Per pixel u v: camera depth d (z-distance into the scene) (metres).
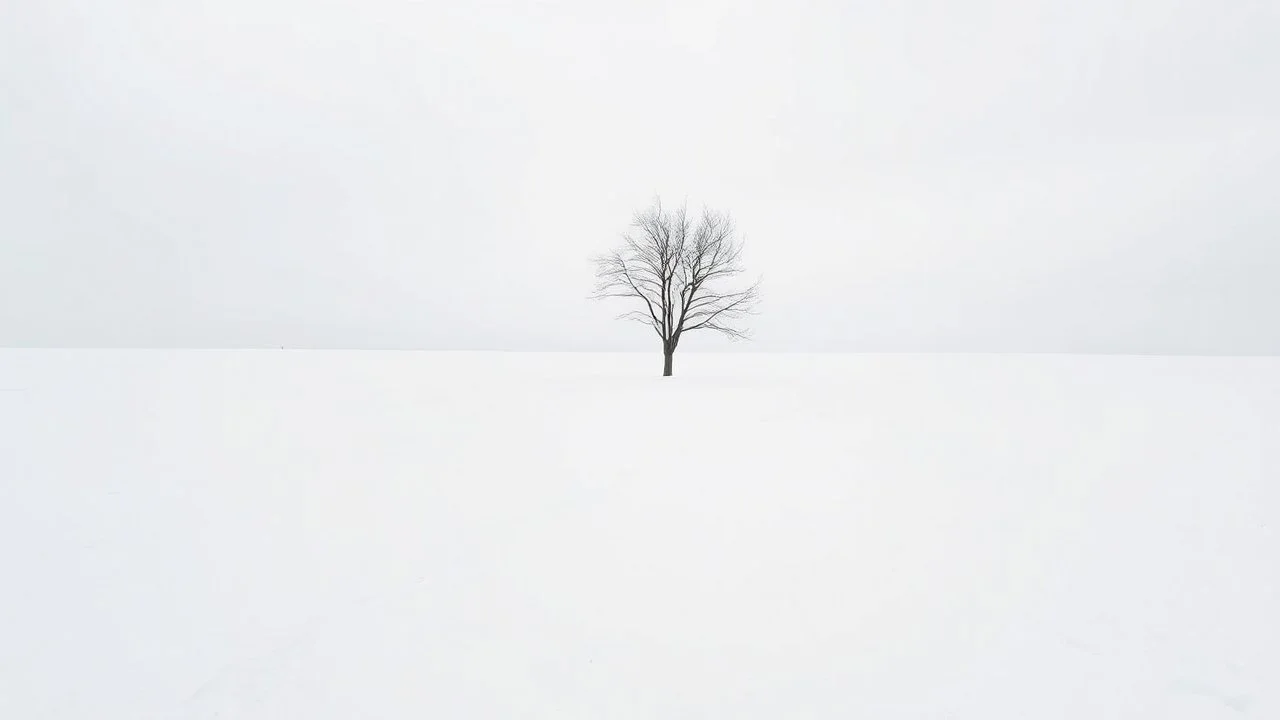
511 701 3.17
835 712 3.05
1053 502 6.42
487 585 4.59
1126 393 15.58
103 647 3.71
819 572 4.77
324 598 4.39
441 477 7.78
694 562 5.00
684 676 3.39
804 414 12.83
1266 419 10.91
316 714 3.07
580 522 6.04
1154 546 5.13
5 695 3.19
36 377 20.09
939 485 7.19
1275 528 5.44
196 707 3.12
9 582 4.64
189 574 4.82
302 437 10.41
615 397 16.02
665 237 24.80
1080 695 3.12
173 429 11.16
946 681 3.28
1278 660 3.38
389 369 27.02
